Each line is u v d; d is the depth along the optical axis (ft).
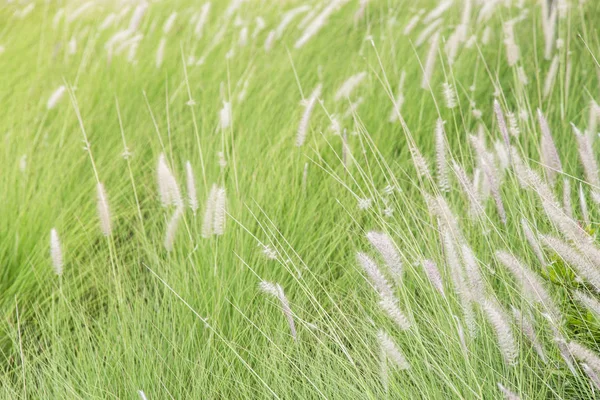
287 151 14.82
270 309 11.00
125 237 14.39
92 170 15.80
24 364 10.31
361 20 23.00
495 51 18.83
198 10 26.12
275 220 12.52
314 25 17.46
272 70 19.34
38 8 29.71
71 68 21.71
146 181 15.78
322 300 11.48
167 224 12.95
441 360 9.22
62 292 11.78
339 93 14.48
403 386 9.19
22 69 21.79
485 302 8.40
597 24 19.66
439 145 10.95
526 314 9.58
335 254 12.54
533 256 11.00
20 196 14.35
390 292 8.91
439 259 10.71
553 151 11.11
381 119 15.78
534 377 9.34
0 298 12.55
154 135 17.20
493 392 8.77
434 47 13.64
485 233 10.64
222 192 10.77
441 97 17.03
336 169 13.64
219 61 20.58
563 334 9.14
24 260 13.03
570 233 9.00
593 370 7.91
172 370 9.95
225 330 10.78
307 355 9.96
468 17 16.11
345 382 9.17
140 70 20.33
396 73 17.46
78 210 14.35
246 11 24.57
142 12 20.03
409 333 9.86
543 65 18.02
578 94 16.20
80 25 26.08
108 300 12.09
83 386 10.01
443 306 10.00
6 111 18.58
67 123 17.34
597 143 13.00
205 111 17.56
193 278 11.45
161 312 10.98
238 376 9.85
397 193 13.14
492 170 10.39
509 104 16.75
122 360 10.43
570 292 9.77
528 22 20.66
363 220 12.96
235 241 11.99
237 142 14.84
